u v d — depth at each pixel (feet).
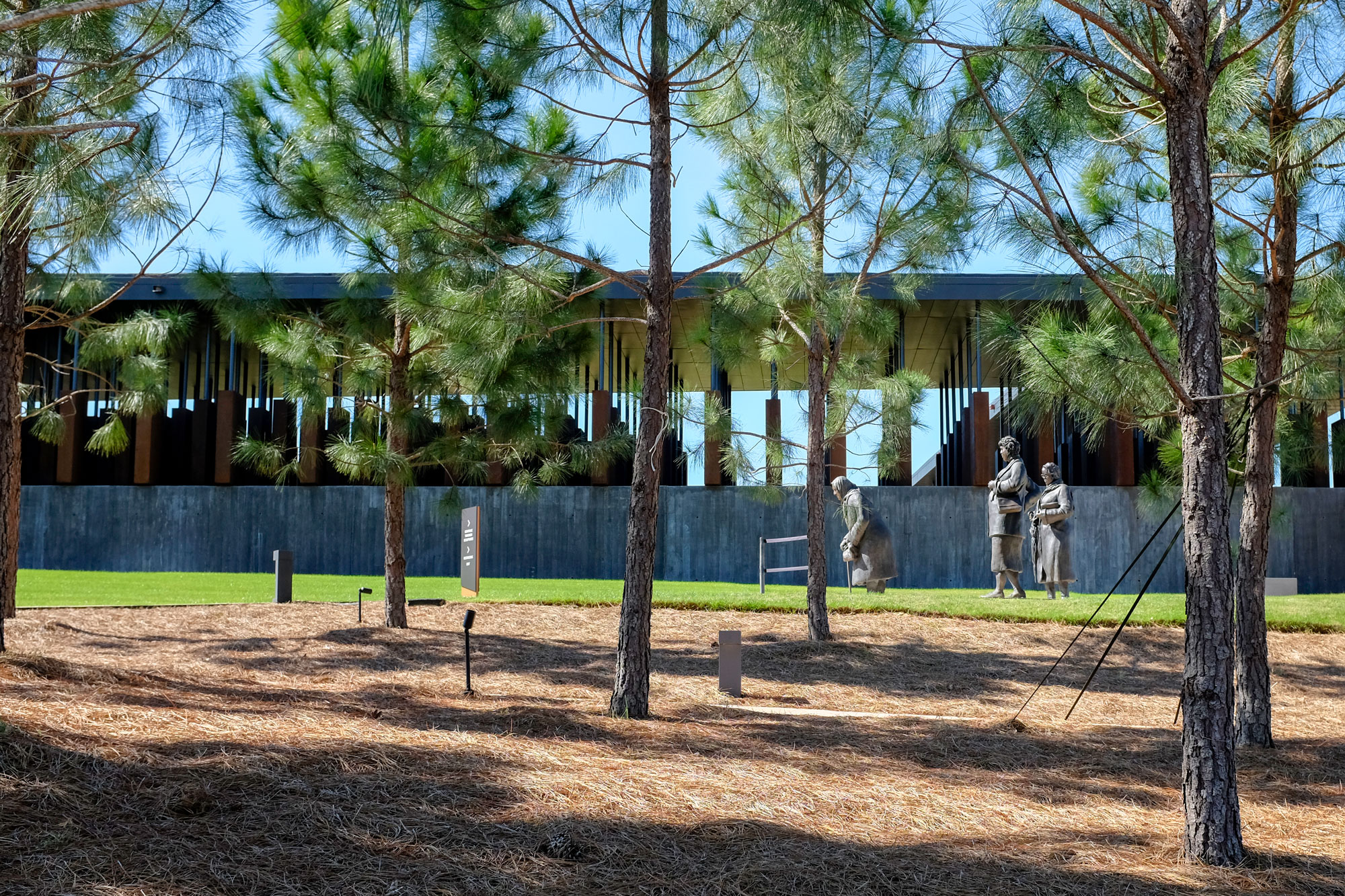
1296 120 24.07
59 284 37.47
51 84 17.65
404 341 39.42
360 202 26.50
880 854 14.73
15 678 21.95
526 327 29.40
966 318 78.23
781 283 35.42
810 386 40.60
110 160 19.24
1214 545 15.64
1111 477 78.95
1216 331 16.05
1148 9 20.36
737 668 30.76
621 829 14.92
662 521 79.10
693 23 24.93
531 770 17.81
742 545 78.38
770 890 13.01
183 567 79.56
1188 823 15.47
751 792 17.80
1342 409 30.78
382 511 79.82
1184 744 15.74
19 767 14.70
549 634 41.27
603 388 85.87
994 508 53.52
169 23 18.26
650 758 20.22
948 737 25.00
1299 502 77.87
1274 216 26.61
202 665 32.24
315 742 18.15
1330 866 15.30
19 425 29.96
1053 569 51.49
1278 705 32.32
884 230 30.42
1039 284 25.66
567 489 79.25
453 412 38.45
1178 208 16.40
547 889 12.53
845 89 25.34
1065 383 22.71
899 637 41.39
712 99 31.83
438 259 27.12
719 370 82.53
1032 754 23.54
